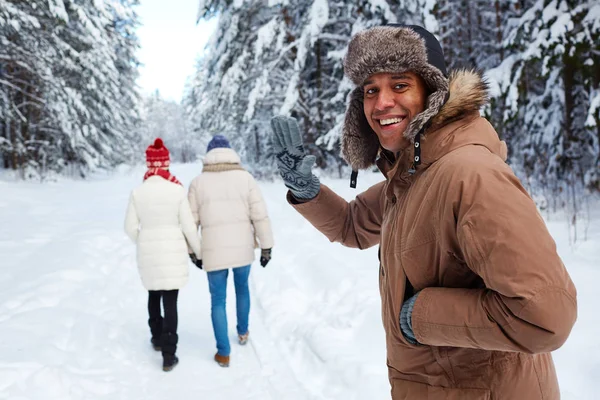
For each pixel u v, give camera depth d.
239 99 14.67
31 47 12.78
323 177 12.02
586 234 5.00
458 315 0.94
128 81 24.98
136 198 3.32
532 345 0.85
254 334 3.83
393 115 1.25
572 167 7.56
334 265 4.91
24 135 15.33
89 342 3.40
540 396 1.07
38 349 3.03
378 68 1.22
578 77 7.96
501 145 1.15
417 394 1.13
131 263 5.85
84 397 2.73
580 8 6.68
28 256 5.57
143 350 3.53
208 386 3.02
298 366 3.21
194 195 3.50
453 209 0.98
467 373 1.06
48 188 13.05
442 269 1.05
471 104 1.10
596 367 2.38
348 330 3.45
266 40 11.98
